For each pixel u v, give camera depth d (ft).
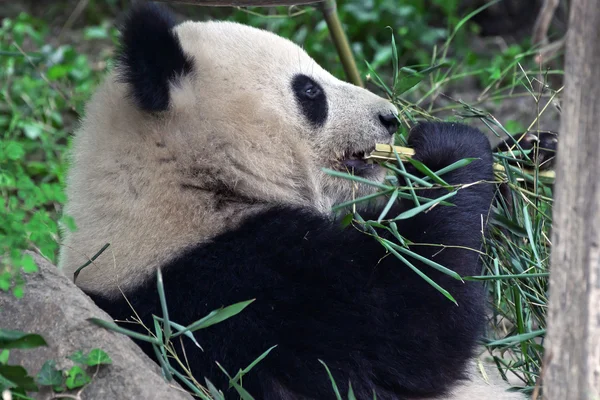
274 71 18.28
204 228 16.33
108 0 43.16
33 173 29.04
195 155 16.72
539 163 19.97
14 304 14.32
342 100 19.04
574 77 11.49
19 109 32.78
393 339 15.79
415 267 15.96
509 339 16.33
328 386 15.37
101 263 16.14
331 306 15.65
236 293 15.51
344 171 19.10
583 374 11.77
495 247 18.66
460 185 16.37
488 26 43.42
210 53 17.84
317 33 38.52
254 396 15.16
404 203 17.52
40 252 15.12
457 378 16.66
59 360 13.62
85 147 17.19
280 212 16.66
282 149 18.10
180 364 14.55
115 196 16.37
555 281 11.96
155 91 16.20
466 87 37.17
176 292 15.60
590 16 11.25
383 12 40.24
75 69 34.47
